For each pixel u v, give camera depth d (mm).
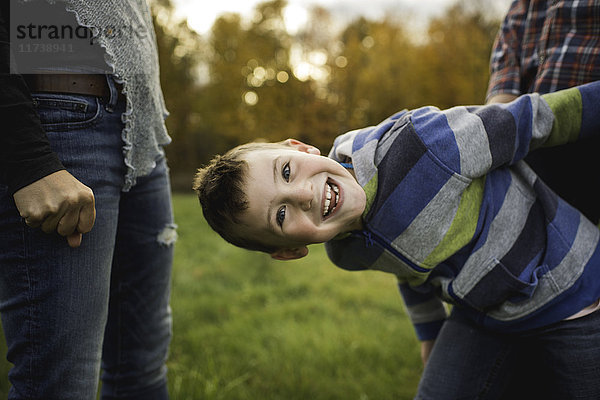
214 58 18172
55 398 1087
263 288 3672
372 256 1432
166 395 1600
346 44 18609
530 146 1404
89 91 1079
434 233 1319
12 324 1065
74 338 1094
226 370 2307
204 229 6066
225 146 17688
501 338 1521
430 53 16641
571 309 1316
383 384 2182
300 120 17641
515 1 1697
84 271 1099
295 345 2568
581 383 1305
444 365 1524
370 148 1358
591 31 1441
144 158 1264
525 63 1598
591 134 1395
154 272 1482
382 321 2957
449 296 1414
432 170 1298
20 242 1030
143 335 1496
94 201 1058
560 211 1388
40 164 946
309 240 1290
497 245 1349
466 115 1355
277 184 1273
